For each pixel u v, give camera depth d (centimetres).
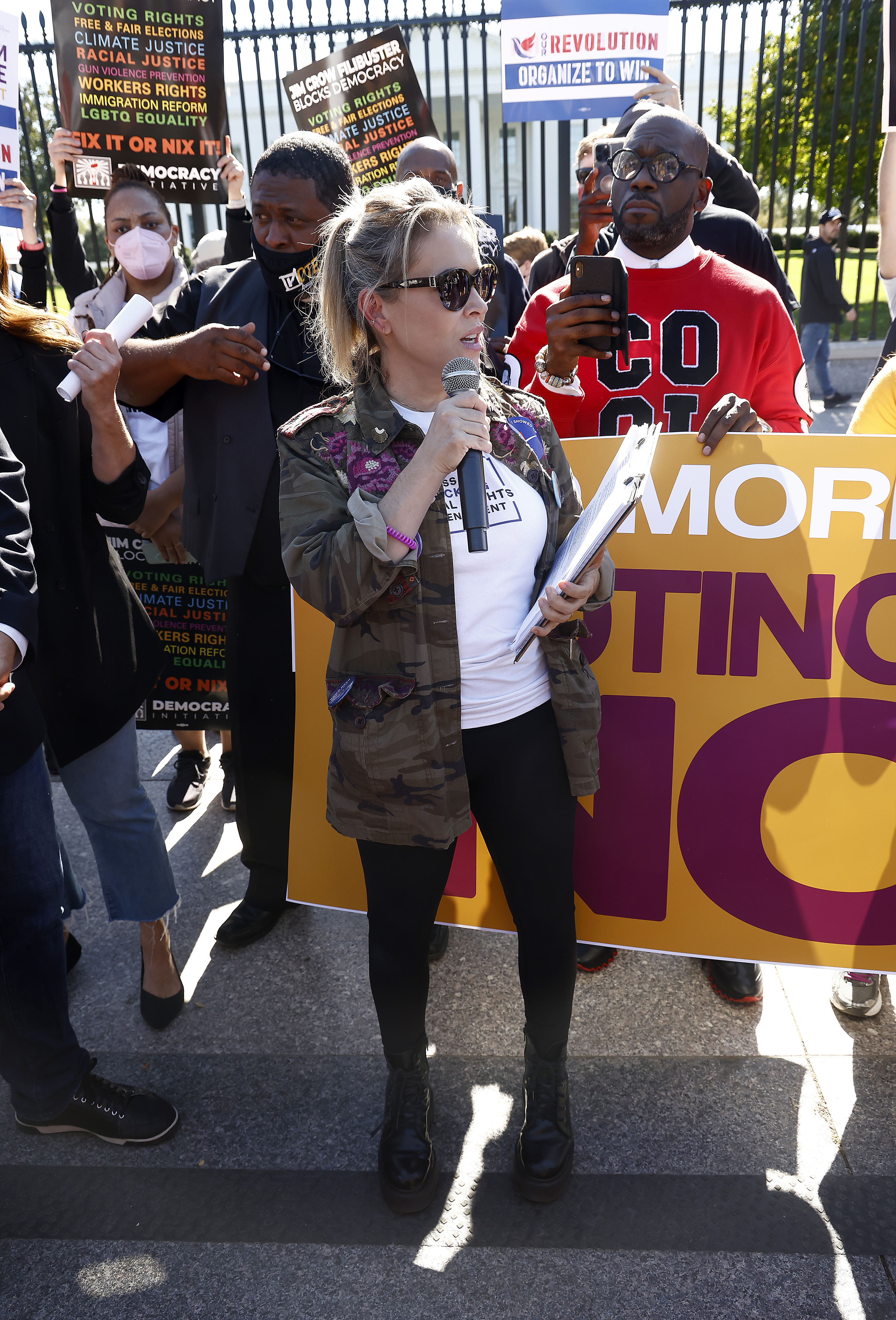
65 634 217
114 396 208
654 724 223
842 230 834
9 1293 187
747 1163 208
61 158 364
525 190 674
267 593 255
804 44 812
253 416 242
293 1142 219
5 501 175
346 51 390
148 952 250
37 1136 224
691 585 219
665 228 229
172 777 384
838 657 215
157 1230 199
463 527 168
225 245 359
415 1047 202
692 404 239
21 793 195
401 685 169
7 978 200
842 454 211
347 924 294
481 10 648
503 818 186
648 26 414
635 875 227
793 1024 247
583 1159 210
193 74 353
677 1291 182
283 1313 181
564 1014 199
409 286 157
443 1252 192
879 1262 186
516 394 186
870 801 216
